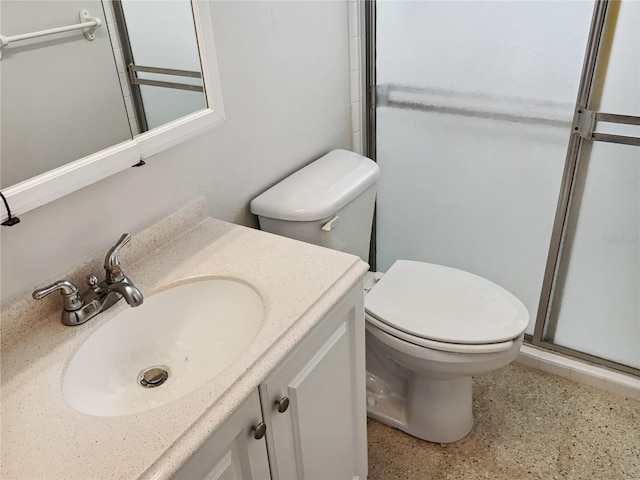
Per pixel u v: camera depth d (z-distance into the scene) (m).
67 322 1.13
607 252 1.84
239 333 1.20
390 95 2.02
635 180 1.69
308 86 1.78
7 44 1.05
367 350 1.93
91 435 0.89
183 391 1.11
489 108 1.84
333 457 1.43
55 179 1.06
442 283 1.78
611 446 1.79
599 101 1.64
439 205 2.11
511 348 1.58
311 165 1.83
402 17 1.87
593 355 2.03
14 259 1.09
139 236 1.33
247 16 1.48
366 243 1.93
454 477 1.74
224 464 1.01
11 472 0.84
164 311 1.25
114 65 1.18
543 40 1.66
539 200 1.89
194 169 1.44
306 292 1.19
